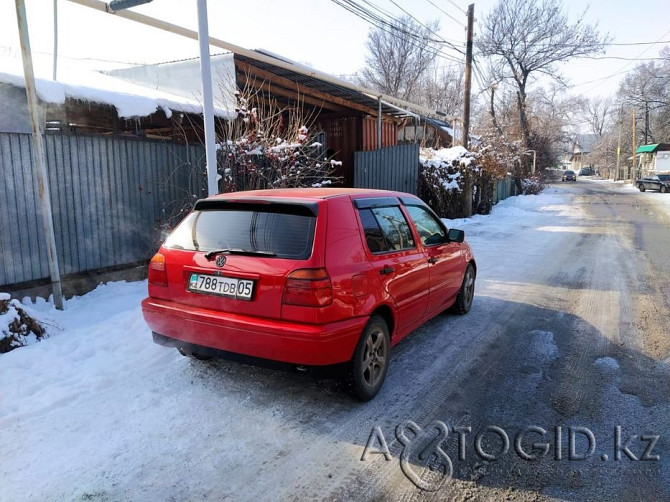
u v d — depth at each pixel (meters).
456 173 16.36
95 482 2.56
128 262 6.71
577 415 3.35
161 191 7.04
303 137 8.08
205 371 3.93
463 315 5.69
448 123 29.75
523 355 4.45
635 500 2.49
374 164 14.17
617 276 7.93
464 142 18.92
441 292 4.82
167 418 3.21
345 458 2.82
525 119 35.75
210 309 3.35
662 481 2.64
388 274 3.65
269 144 8.11
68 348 4.24
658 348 4.63
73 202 5.95
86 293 6.12
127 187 6.57
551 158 43.06
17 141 5.29
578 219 17.38
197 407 3.36
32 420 3.13
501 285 7.25
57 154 5.73
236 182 7.73
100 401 3.41
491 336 4.96
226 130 8.57
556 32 33.66
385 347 3.66
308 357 3.03
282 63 9.71
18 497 2.43
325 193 3.66
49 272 5.68
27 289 5.46
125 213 6.58
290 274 3.06
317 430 3.11
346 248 3.32
